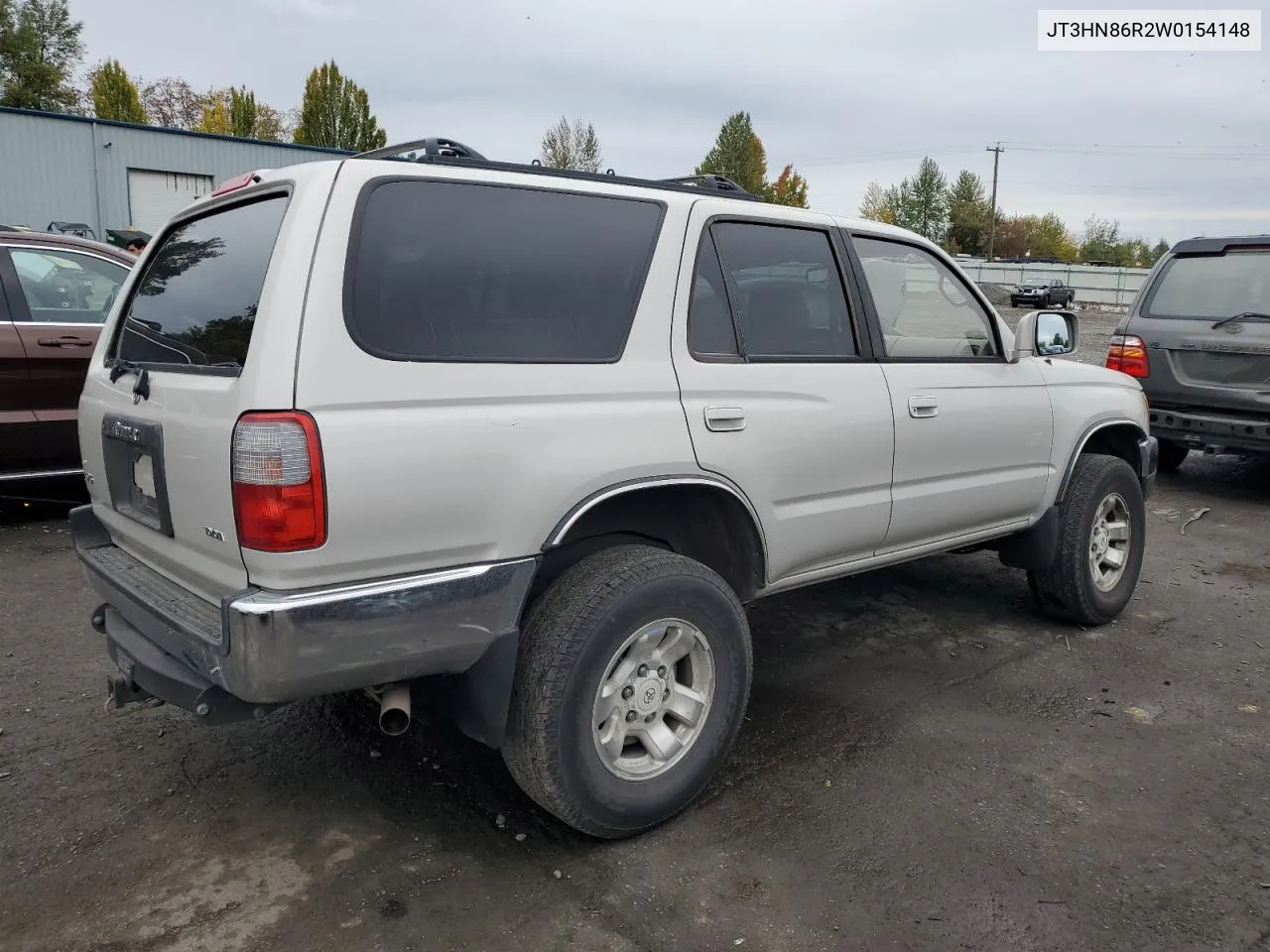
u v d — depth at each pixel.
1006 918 2.45
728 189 3.35
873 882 2.59
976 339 4.05
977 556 5.89
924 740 3.45
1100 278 52.22
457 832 2.80
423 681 2.73
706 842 2.78
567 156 58.59
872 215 83.69
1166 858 2.73
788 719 3.61
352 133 53.50
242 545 2.19
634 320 2.77
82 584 4.89
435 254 2.44
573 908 2.46
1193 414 7.48
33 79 44.41
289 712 3.54
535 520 2.48
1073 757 3.35
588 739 2.59
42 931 2.34
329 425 2.17
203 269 2.71
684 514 3.10
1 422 5.65
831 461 3.26
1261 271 7.30
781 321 3.23
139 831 2.78
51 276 5.90
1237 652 4.40
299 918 2.40
